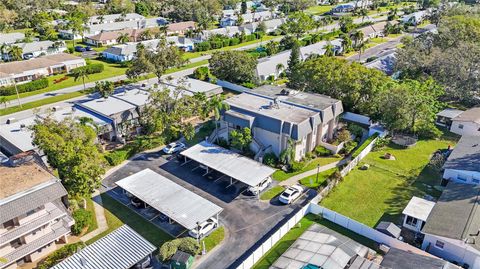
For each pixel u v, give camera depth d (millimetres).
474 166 50031
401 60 90375
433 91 72500
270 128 56938
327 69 73188
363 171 56625
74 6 187500
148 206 47875
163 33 143250
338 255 37344
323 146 62750
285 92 67812
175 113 61375
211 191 51344
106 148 61594
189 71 104688
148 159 59312
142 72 81875
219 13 185250
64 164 41969
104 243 38750
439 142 65938
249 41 146125
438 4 189375
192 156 56062
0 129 60156
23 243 37031
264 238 42688
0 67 94312
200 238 42156
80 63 106188
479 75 76125
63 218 40344
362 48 119062
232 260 39344
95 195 49875
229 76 91688
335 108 62875
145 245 38625
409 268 35500
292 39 129250
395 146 64375
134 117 66000
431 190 51750
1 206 34438
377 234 41938
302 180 54031
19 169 41531
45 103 80500
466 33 95000
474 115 69375
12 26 153000
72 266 35562
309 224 45125
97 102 69062
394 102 63062
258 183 49344
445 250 39344
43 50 117812
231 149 61188
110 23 152375
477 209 42375
